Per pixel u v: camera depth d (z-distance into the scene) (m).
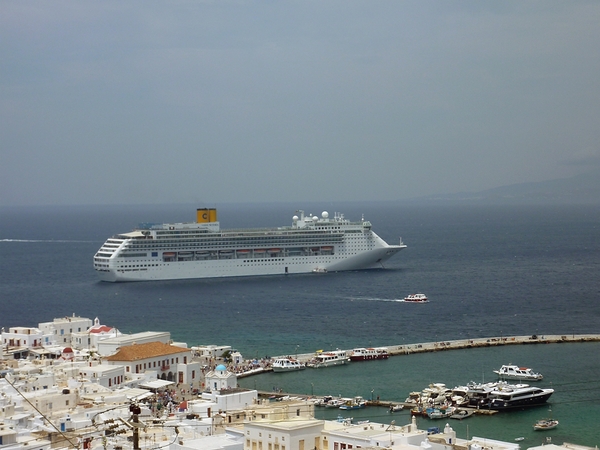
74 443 186.50
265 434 186.00
